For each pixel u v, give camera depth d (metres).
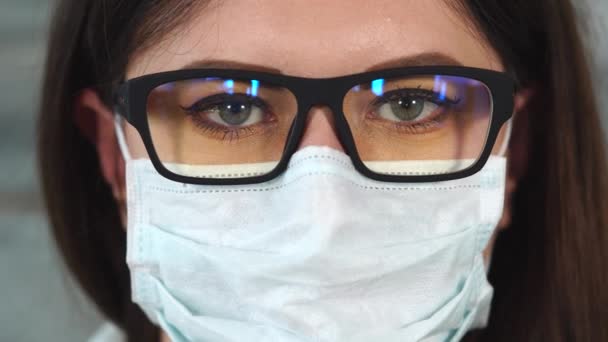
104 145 1.22
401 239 1.00
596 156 1.28
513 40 1.11
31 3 3.39
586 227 1.28
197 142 0.99
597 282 1.29
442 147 1.00
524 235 1.33
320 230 0.92
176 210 1.03
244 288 0.98
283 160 0.95
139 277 1.09
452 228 1.02
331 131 0.95
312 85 0.93
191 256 1.02
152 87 0.97
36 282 2.47
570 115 1.24
